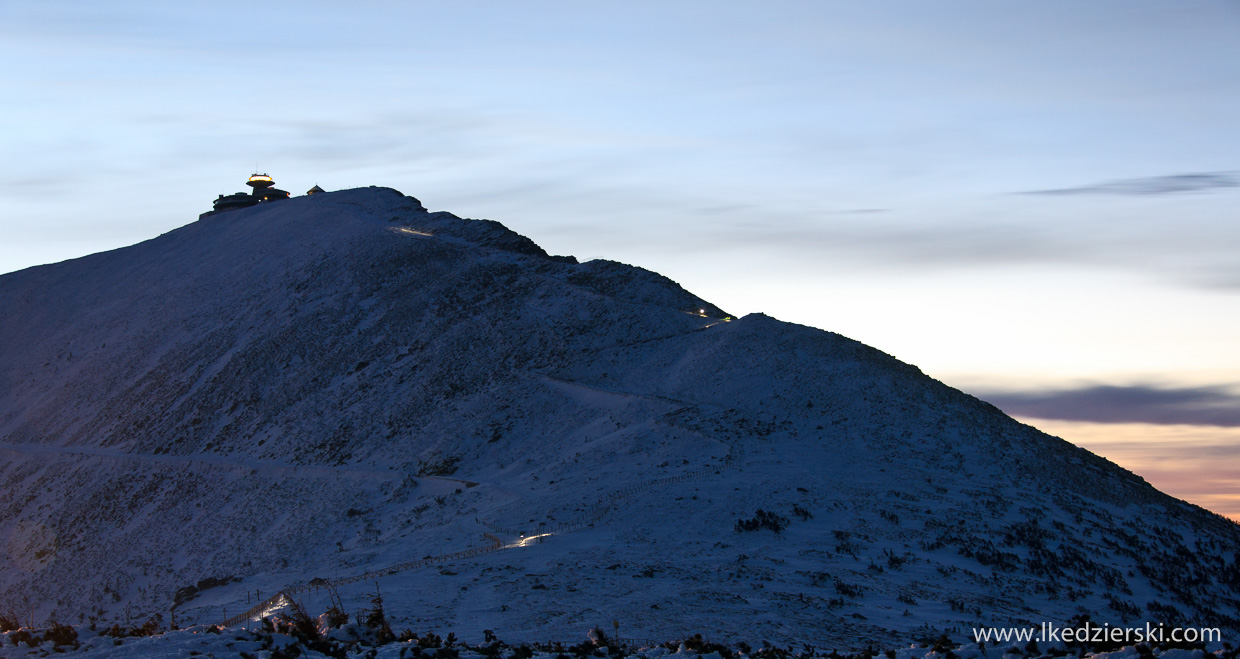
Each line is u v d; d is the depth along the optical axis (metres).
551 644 20.28
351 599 37.75
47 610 74.50
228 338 129.50
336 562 58.16
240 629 19.02
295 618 20.19
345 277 140.25
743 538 52.44
